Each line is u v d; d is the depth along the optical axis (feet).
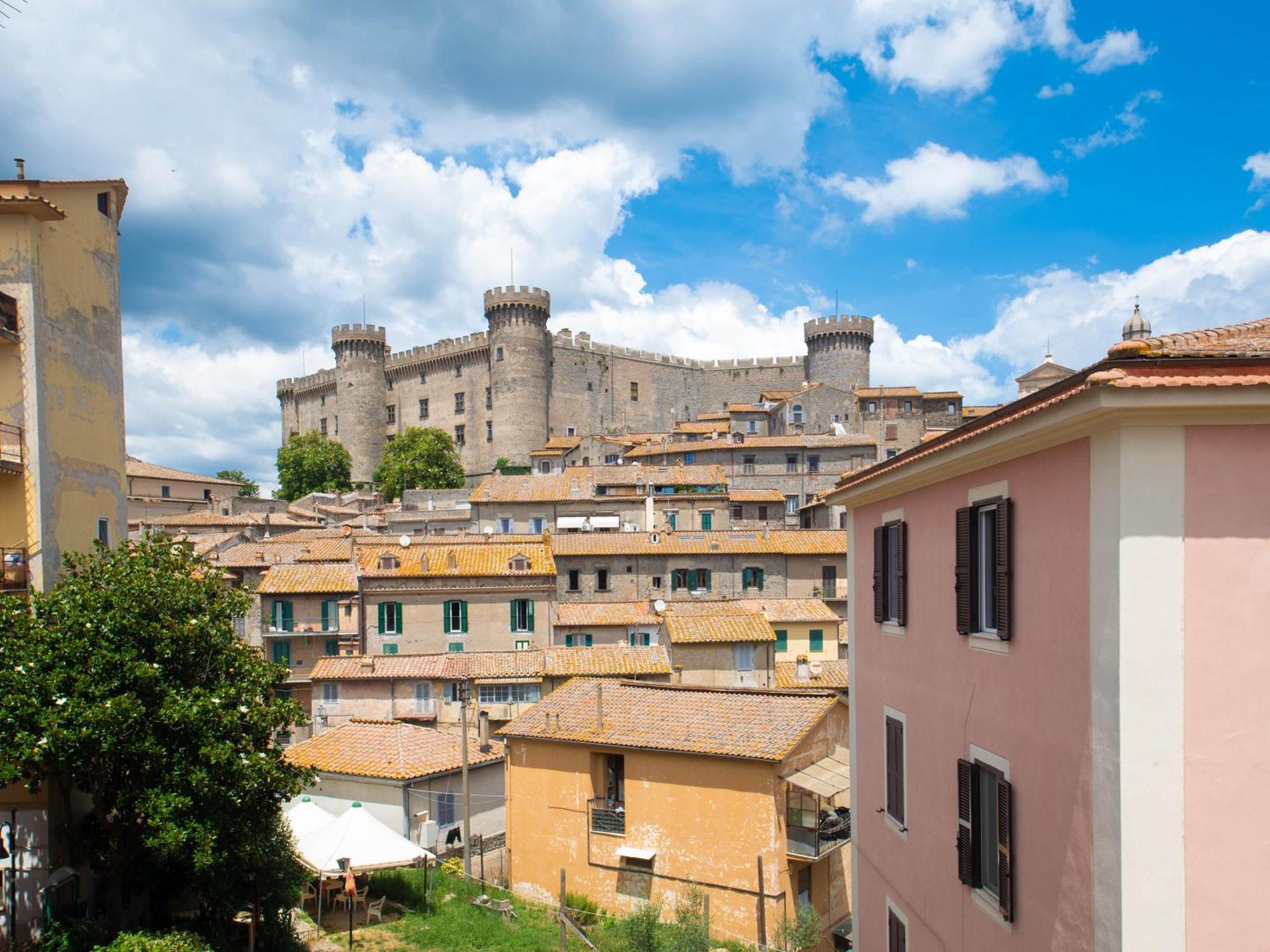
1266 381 24.97
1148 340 30.09
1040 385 321.11
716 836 87.76
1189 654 26.18
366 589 167.32
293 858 84.28
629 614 171.94
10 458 74.38
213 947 68.80
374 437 485.15
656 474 261.44
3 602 65.36
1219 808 26.12
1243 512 26.30
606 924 89.92
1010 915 33.99
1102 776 27.37
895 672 49.70
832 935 89.81
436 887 97.86
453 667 145.69
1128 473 26.40
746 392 490.08
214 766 63.26
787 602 182.09
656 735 93.15
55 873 68.18
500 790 120.16
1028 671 32.99
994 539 37.06
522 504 245.65
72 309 82.53
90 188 86.84
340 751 116.37
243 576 199.31
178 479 317.42
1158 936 25.94
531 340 432.25
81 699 60.80
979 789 38.01
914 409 354.33
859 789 57.21
